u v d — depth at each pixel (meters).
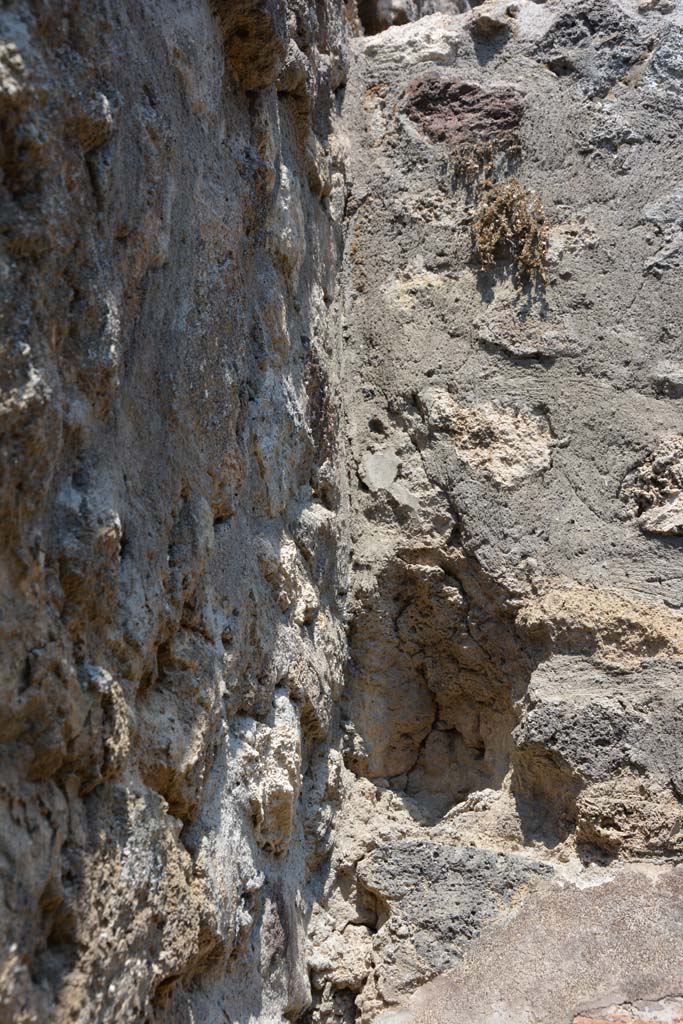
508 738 2.45
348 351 2.73
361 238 2.80
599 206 2.69
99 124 1.40
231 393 1.92
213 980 1.74
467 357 2.63
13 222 1.23
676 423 2.55
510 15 2.87
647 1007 1.98
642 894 2.13
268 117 2.21
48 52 1.33
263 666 2.04
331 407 2.57
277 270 2.31
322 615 2.43
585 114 2.75
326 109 2.74
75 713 1.30
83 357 1.38
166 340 1.67
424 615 2.56
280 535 2.21
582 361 2.59
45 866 1.21
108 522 1.38
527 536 2.49
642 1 2.83
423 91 2.83
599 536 2.48
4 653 1.18
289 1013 2.09
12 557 1.21
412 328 2.68
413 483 2.58
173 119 1.69
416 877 2.25
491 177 2.73
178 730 1.59
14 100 1.21
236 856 1.79
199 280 1.80
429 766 2.58
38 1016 1.18
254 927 1.92
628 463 2.52
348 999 2.25
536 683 2.36
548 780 2.30
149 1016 1.44
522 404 2.59
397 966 2.17
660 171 2.71
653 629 2.35
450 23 2.91
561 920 2.13
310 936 2.26
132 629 1.47
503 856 2.23
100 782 1.37
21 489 1.23
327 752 2.41
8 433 1.20
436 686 2.57
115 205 1.47
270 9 2.01
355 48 2.94
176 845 1.53
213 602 1.83
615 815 2.21
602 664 2.35
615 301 2.63
